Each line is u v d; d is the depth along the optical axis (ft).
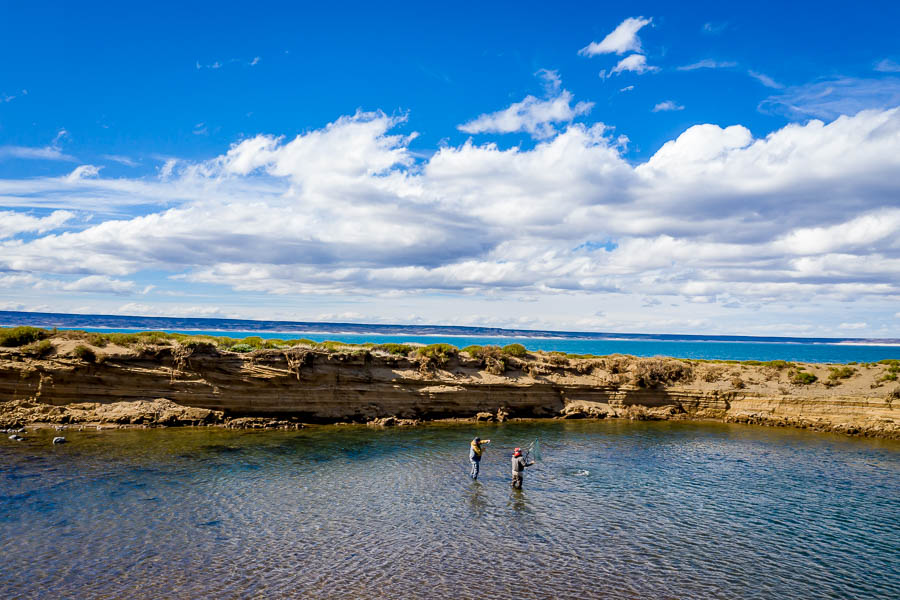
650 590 55.16
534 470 99.25
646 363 175.73
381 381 147.43
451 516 74.13
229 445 108.99
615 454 114.11
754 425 155.74
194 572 55.26
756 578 58.44
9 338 122.52
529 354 180.75
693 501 83.46
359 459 103.04
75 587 51.13
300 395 138.21
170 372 128.47
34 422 114.83
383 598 51.88
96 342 129.70
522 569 58.95
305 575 55.77
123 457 95.14
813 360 515.91
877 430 140.15
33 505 70.38
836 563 62.49
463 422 150.00
